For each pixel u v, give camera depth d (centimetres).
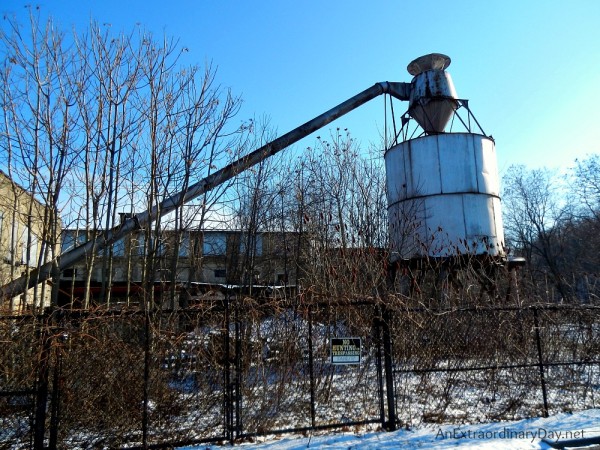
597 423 699
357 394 722
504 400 776
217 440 638
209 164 1334
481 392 773
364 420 694
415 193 1504
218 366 670
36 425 593
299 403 700
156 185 1241
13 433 597
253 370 688
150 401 648
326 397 714
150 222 1238
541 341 820
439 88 1684
